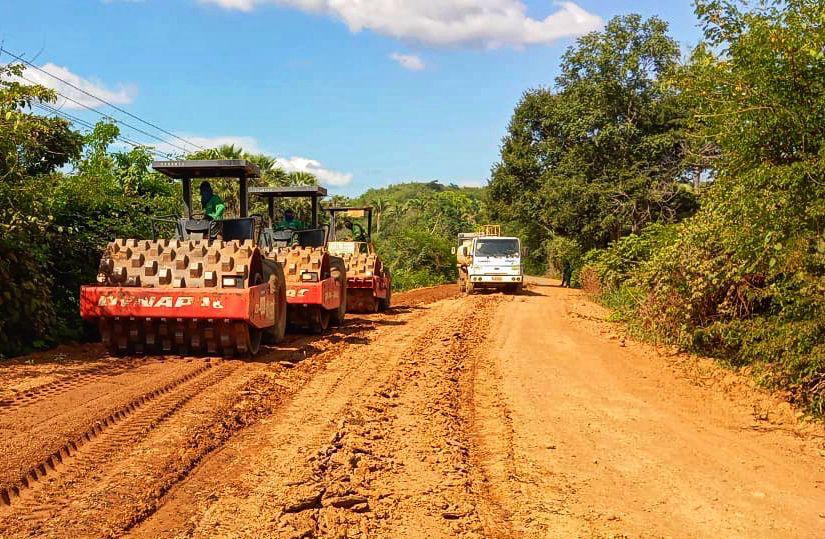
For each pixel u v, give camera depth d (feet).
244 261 32.22
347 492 17.19
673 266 40.88
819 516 17.70
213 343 32.48
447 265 160.45
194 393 26.08
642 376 34.94
